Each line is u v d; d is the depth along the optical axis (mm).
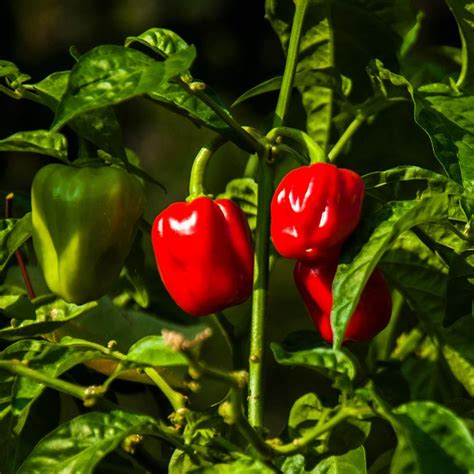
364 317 676
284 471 656
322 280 674
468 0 715
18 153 1366
